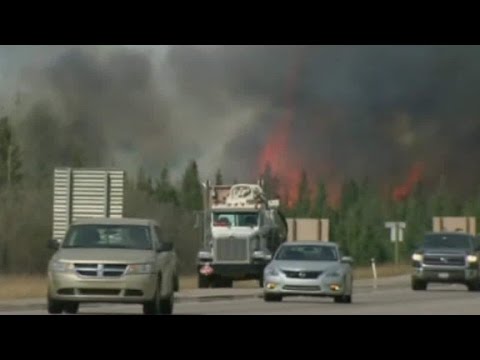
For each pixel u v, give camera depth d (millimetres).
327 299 120938
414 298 123000
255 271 155125
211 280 156250
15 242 182750
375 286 159750
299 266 111438
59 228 139250
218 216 156750
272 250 159625
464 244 148250
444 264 145625
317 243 116938
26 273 179125
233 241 155000
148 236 89125
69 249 86938
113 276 84062
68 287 83875
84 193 139250
